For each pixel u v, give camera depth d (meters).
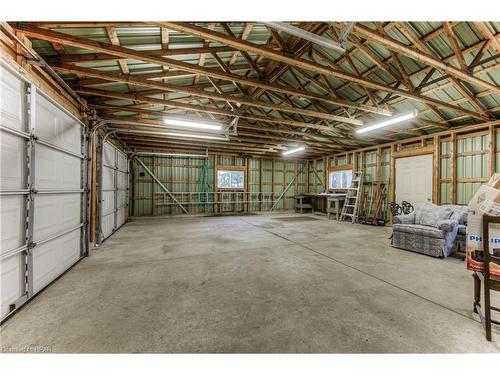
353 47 4.12
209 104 5.96
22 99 2.21
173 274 2.95
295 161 11.82
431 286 2.61
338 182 9.87
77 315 1.97
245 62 4.45
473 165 5.39
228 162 10.45
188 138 7.55
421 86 3.98
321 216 9.52
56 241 2.83
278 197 11.38
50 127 2.71
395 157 7.29
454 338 1.69
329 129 6.31
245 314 2.00
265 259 3.60
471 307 2.14
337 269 3.16
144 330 1.76
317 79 5.20
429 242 3.84
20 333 1.72
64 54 3.03
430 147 6.19
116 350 1.55
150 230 6.15
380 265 3.35
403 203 6.81
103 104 4.39
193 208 9.75
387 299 2.29
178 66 3.06
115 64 3.56
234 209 10.56
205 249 4.20
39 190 2.41
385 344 1.62
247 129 7.63
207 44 3.57
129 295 2.36
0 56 1.91
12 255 2.04
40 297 2.31
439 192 6.00
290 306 2.14
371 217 8.03
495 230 1.73
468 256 1.90
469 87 4.40
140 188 8.84
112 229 5.71
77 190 3.42
